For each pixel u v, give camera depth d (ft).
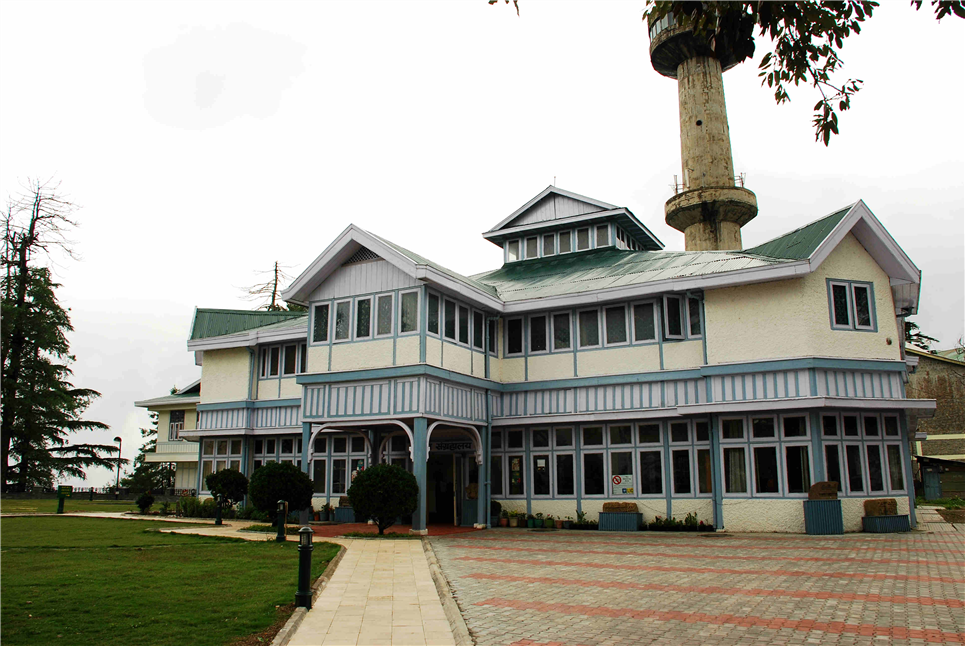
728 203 100.37
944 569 34.88
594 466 66.85
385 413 61.67
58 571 36.58
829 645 21.13
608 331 67.67
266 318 94.89
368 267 65.46
